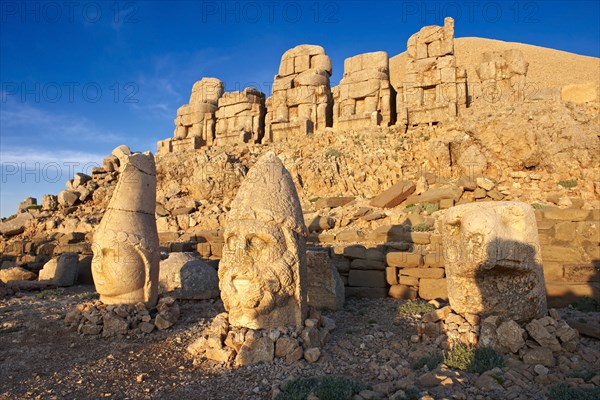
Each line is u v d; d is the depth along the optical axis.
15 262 16.16
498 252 6.00
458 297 6.65
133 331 7.69
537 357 5.62
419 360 5.91
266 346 6.00
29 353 6.85
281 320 6.35
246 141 23.59
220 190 19.11
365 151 17.73
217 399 5.01
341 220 13.43
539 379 5.18
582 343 6.35
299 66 23.38
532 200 12.70
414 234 11.13
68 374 5.93
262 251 6.36
